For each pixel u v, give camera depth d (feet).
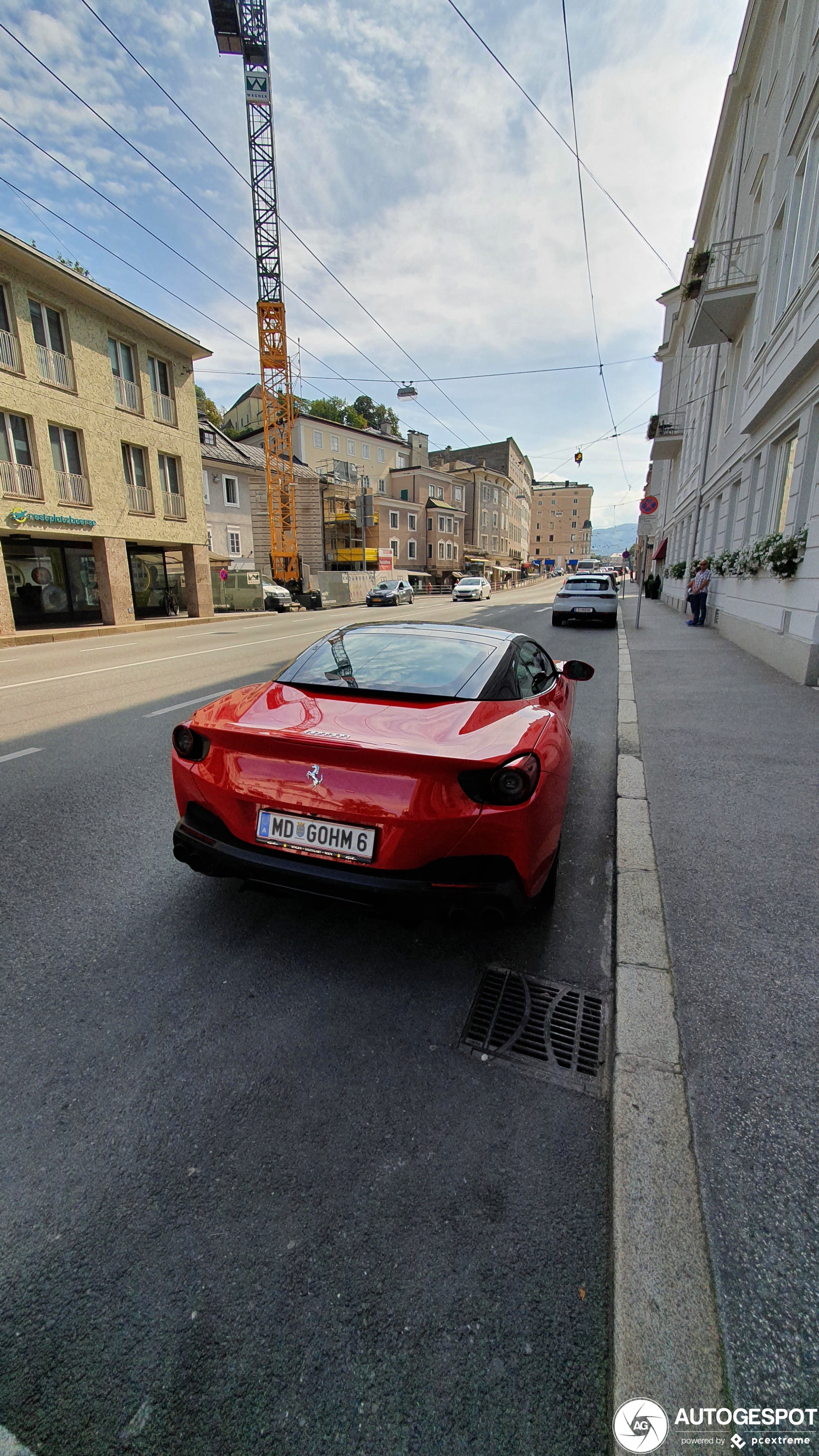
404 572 161.27
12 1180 5.39
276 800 7.72
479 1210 5.18
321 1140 5.82
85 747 18.61
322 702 8.91
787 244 31.14
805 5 29.76
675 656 33.83
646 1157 5.41
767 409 33.24
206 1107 6.17
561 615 53.52
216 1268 4.74
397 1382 4.05
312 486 134.72
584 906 10.02
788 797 13.69
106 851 11.73
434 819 7.09
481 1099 6.31
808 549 25.05
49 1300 4.52
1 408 49.52
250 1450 3.74
